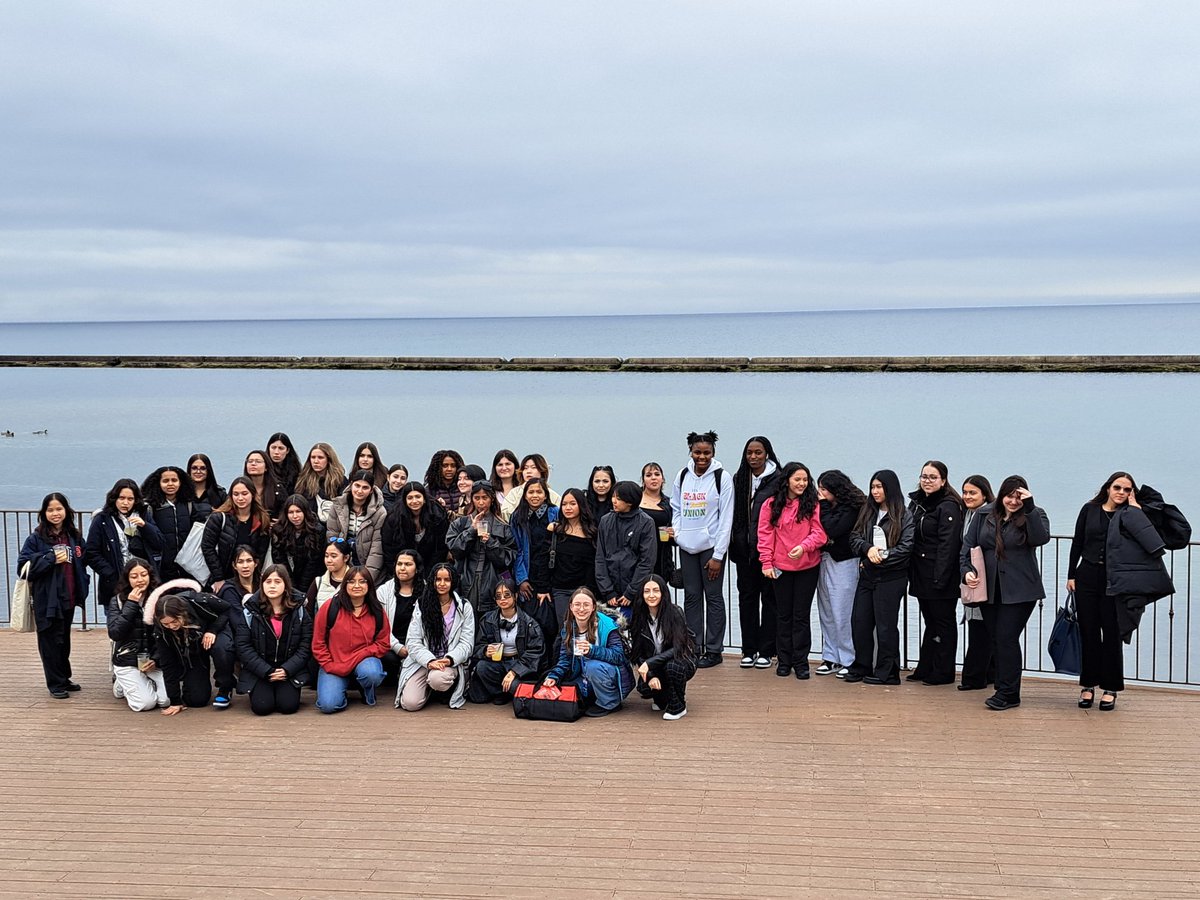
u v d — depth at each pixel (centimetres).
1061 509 1861
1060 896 501
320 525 861
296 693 786
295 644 794
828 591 870
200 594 793
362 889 514
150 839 571
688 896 504
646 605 779
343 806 612
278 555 848
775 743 710
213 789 640
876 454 2420
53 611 808
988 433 2695
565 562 842
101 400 4119
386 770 668
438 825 585
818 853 547
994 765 665
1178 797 614
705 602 912
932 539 817
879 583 830
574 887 513
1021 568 763
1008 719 754
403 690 788
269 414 3506
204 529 846
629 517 834
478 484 829
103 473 2542
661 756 688
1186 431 2652
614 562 831
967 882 515
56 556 809
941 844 556
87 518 1997
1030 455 2372
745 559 888
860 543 833
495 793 629
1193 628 1342
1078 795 617
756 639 903
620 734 732
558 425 3022
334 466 937
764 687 840
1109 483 749
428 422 3161
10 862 546
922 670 854
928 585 823
